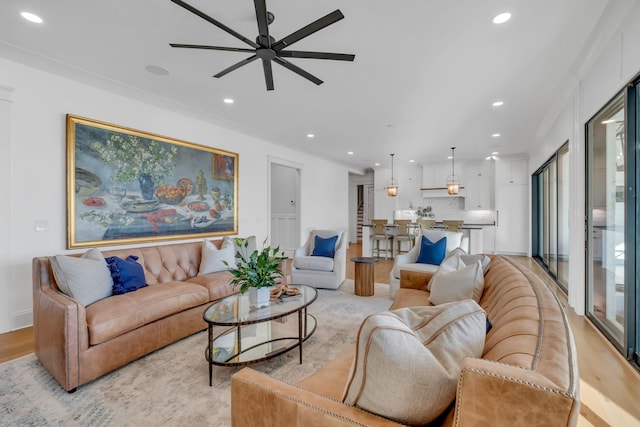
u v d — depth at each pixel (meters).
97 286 2.46
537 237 7.26
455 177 8.60
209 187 4.84
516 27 2.37
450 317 0.99
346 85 3.44
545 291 1.29
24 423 1.69
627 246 2.31
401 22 2.30
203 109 4.25
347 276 5.49
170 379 2.14
